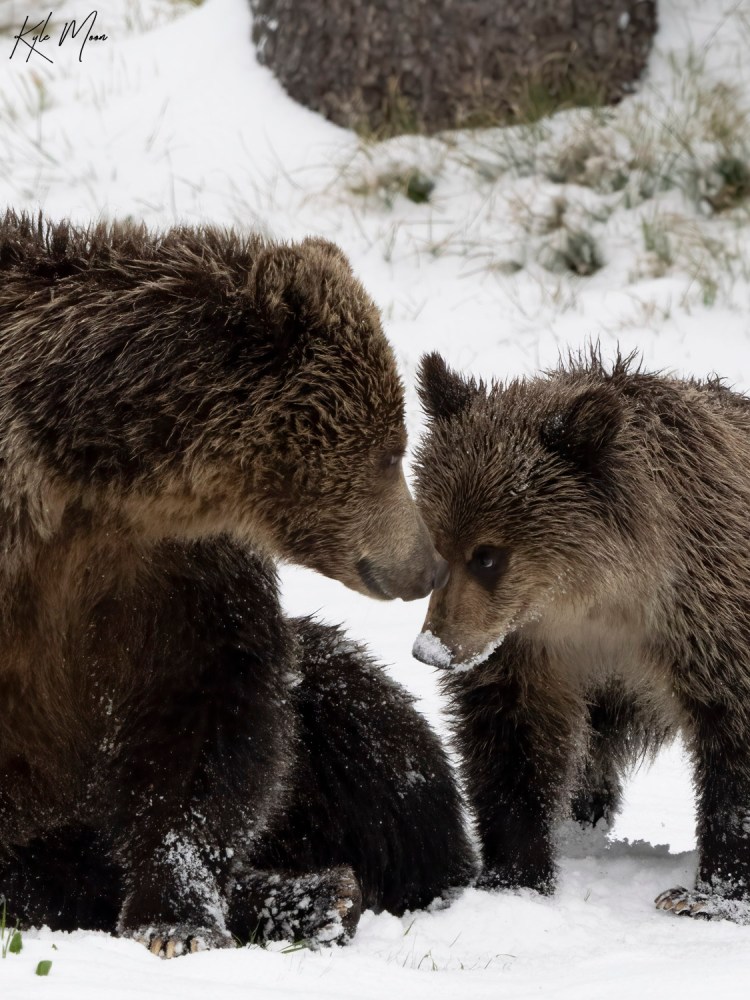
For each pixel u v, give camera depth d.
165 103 28.64
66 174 27.12
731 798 10.66
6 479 7.70
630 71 27.30
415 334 23.58
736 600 10.66
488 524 10.87
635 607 11.06
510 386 11.81
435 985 7.63
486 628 10.93
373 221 26.14
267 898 9.29
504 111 27.05
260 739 8.92
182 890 8.66
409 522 8.85
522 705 11.29
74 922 9.37
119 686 8.93
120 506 8.05
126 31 33.53
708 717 10.88
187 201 26.25
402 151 27.03
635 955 8.63
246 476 8.24
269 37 28.66
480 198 26.44
